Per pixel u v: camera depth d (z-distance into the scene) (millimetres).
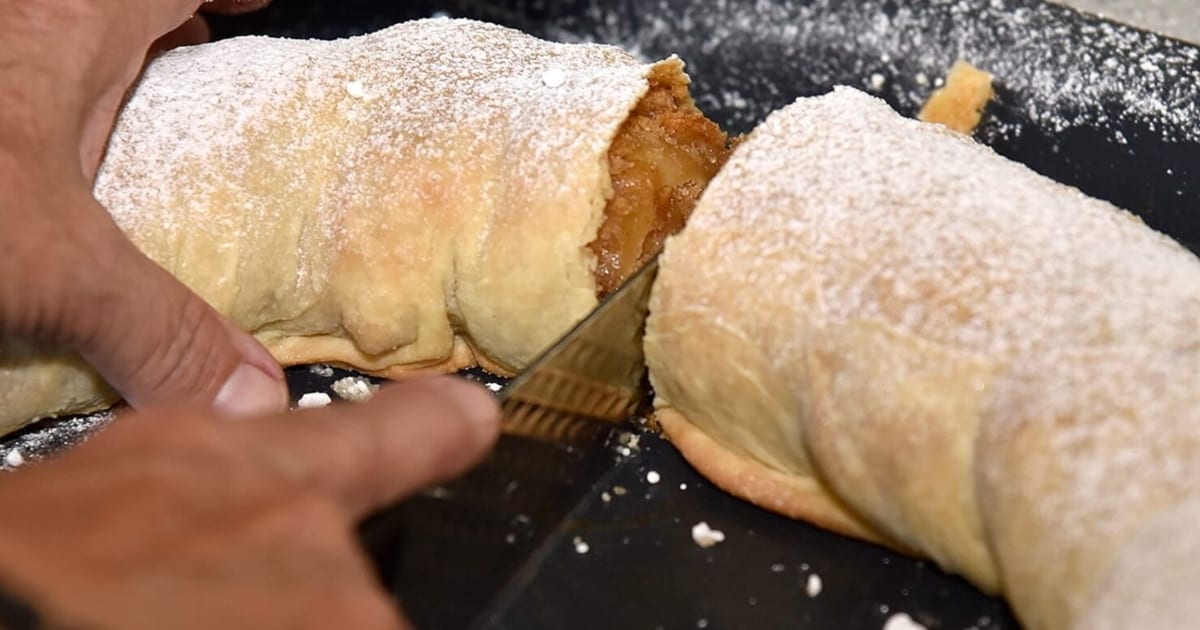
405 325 489
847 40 584
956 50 570
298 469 355
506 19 615
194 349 454
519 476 449
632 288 460
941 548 423
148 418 354
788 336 434
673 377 460
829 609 444
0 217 433
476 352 505
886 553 452
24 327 447
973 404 410
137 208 483
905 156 445
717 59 594
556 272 468
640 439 484
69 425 501
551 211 466
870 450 422
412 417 378
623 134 484
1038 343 407
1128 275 416
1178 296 412
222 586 330
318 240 493
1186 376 395
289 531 341
